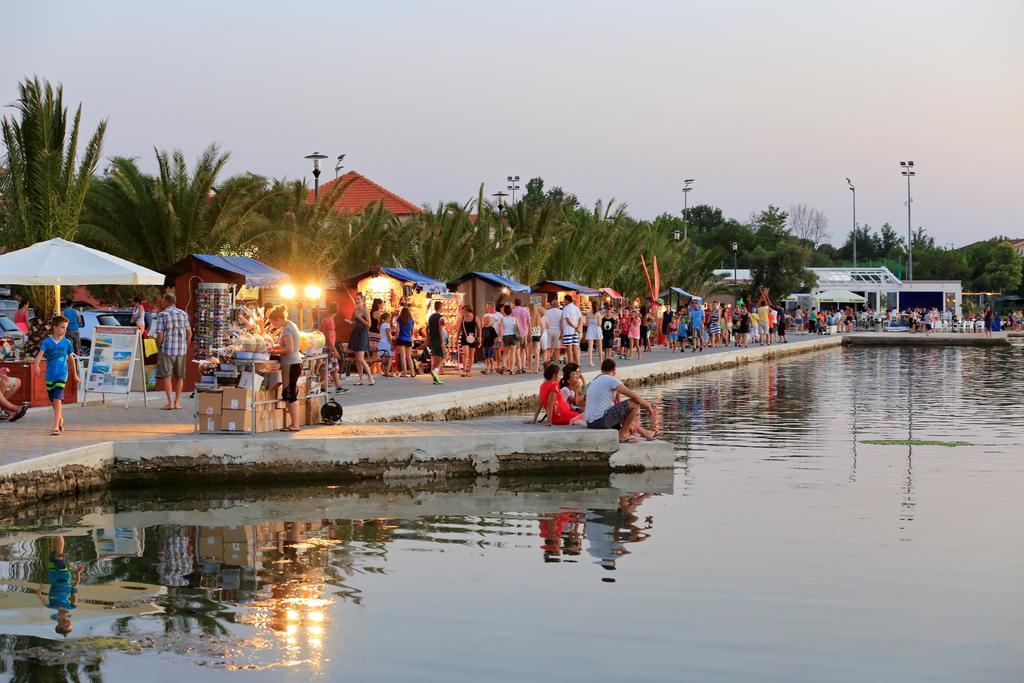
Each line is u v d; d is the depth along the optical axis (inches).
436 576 419.8
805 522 517.7
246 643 341.7
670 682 311.3
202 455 609.0
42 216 1056.8
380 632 352.5
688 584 408.5
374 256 1558.8
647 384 1407.5
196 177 1224.8
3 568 427.8
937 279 5123.0
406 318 1144.8
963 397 1206.9
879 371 1662.2
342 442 631.8
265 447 619.5
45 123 1047.0
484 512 547.2
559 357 1283.2
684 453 753.0
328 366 933.2
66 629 354.3
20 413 703.7
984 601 387.2
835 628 358.0
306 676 314.5
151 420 713.6
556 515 538.3
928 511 542.9
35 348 949.8
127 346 793.6
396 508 557.6
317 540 481.4
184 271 913.5
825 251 6063.0
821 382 1435.8
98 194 1204.5
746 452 756.6
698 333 1861.5
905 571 427.2
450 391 948.0
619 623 362.0
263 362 645.9
